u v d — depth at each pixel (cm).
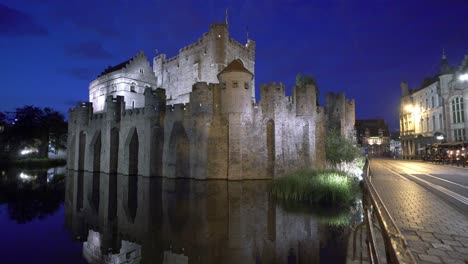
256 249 1054
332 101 3747
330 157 3045
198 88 2981
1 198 2191
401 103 6197
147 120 3306
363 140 7712
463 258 579
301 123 3150
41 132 5912
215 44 4797
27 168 4947
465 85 3903
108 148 3734
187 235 1226
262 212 1545
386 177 2059
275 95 2980
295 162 3053
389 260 327
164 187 2484
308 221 1366
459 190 1443
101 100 5672
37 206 1916
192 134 3022
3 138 5716
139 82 5522
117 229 1370
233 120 2881
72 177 3447
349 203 1695
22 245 1185
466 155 3253
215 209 1638
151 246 1122
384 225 356
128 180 3014
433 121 4853
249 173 2881
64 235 1316
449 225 818
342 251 996
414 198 1227
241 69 2927
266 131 2991
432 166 3288
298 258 956
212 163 2930
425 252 614
